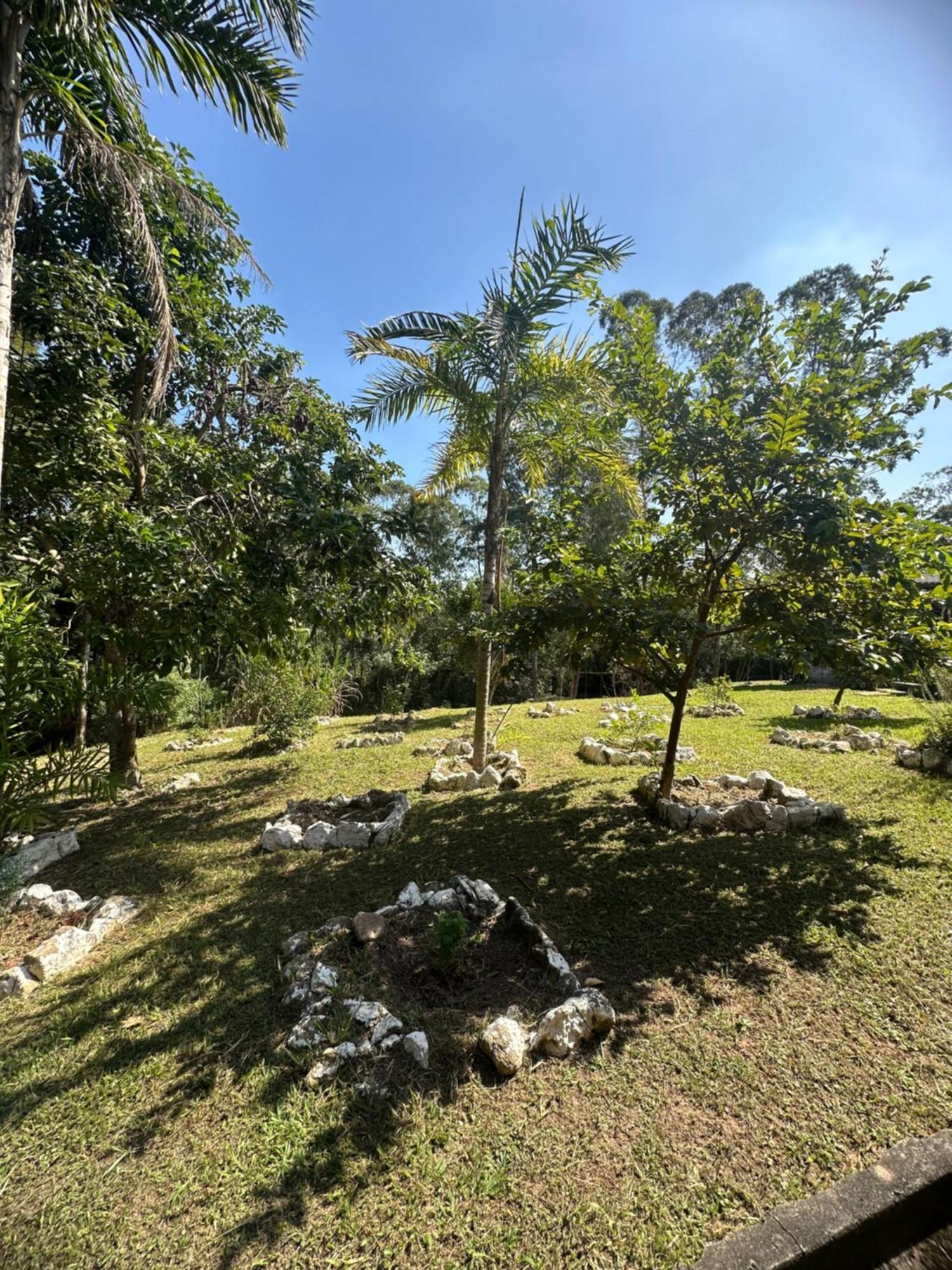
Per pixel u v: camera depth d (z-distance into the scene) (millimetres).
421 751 6477
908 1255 1357
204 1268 1302
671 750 4164
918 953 2371
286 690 7527
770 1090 1732
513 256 4562
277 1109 1700
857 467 3240
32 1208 1443
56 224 4668
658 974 2307
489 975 2297
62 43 3164
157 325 4742
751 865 3238
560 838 3752
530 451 5672
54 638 3430
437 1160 1536
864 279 3307
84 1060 1935
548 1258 1302
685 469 3645
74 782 3145
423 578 5785
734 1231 1339
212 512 5355
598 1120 1646
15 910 2973
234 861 3645
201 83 3330
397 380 5207
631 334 3750
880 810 4051
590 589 3613
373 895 3066
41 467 4117
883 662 2924
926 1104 1665
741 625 3637
